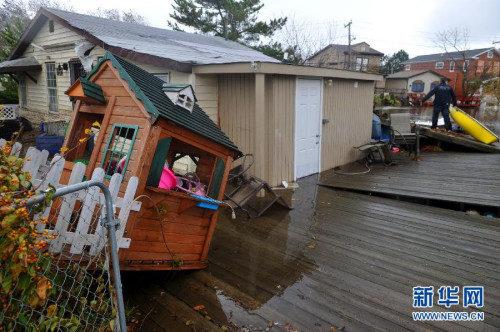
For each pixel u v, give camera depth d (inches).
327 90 314.5
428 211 223.9
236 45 519.5
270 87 253.9
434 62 1883.6
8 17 1173.1
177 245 133.5
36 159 99.4
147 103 112.2
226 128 285.0
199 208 136.6
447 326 113.4
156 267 126.2
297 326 112.6
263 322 114.4
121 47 290.7
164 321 114.1
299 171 297.3
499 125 665.0
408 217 213.5
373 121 422.0
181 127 121.3
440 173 307.3
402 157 390.0
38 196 62.5
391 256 163.0
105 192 75.7
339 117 337.7
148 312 118.6
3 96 568.4
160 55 279.3
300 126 289.7
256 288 135.2
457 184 269.3
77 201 111.7
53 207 106.7
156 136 112.9
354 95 356.5
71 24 344.5
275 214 219.5
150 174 114.6
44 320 72.4
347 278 143.2
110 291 81.6
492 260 158.4
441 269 150.6
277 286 136.8
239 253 165.6
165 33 447.2
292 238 183.5
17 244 61.6
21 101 531.8
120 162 119.7
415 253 165.9
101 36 320.8
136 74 126.1
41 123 451.2
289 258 161.0
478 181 275.3
